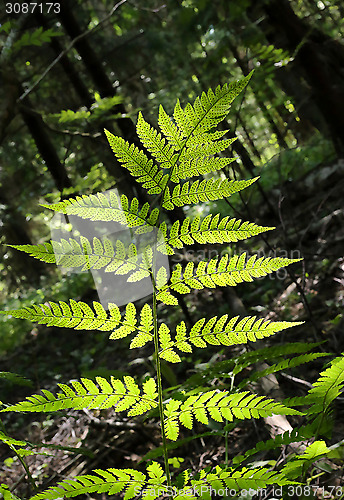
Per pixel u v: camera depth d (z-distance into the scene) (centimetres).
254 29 571
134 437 398
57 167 761
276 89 941
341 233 603
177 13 673
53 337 870
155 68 1073
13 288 1383
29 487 353
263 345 334
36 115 511
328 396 125
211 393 115
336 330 378
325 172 781
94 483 105
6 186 1312
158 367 113
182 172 110
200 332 114
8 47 430
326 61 674
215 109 109
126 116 530
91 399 109
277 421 254
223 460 310
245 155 429
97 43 1086
